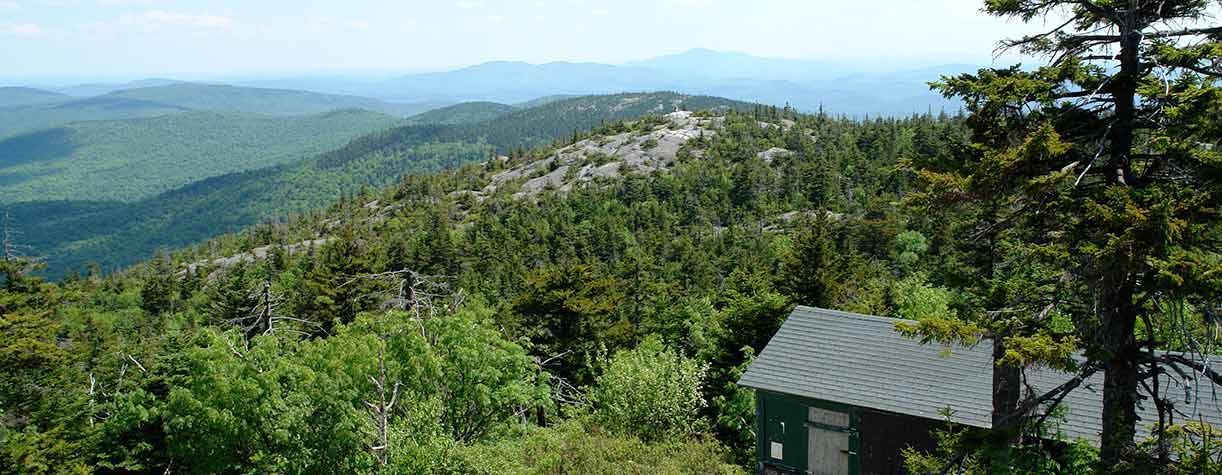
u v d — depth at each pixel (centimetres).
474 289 7912
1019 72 888
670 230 12594
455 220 16150
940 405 1834
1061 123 886
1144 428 1506
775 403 2045
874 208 7381
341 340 2084
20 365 2189
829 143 16438
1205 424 930
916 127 15588
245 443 2008
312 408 1883
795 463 2033
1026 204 880
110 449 2183
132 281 13175
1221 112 744
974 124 921
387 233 14562
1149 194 778
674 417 2323
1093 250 754
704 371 2481
